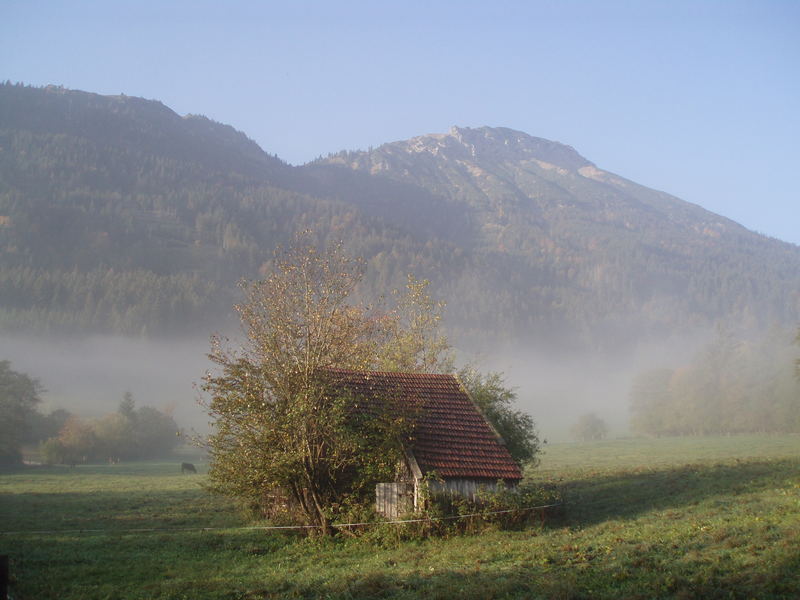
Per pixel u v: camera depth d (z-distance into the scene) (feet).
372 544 81.66
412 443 89.71
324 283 94.94
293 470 84.12
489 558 68.69
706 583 52.60
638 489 125.29
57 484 200.64
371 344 116.57
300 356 89.61
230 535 93.15
